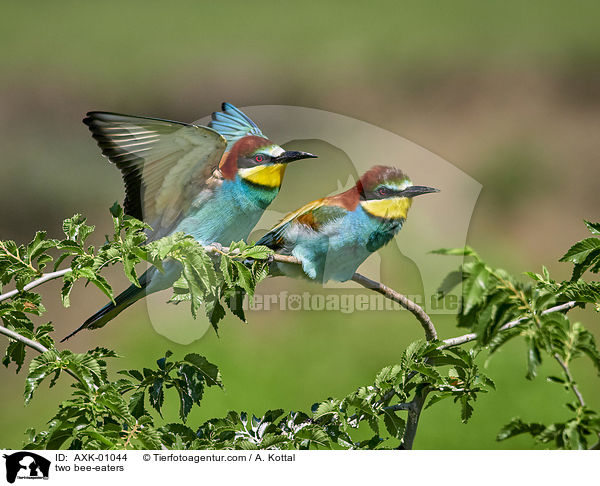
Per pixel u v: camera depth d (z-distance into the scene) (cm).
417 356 496
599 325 1328
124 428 480
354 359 1215
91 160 2091
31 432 455
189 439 498
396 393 497
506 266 1714
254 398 1105
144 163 604
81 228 498
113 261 480
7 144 2148
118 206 489
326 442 474
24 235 1877
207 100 2731
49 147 2136
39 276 503
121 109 2628
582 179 2089
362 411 505
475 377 501
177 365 513
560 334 374
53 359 457
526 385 1016
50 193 1969
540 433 379
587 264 507
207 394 1091
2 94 2523
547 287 497
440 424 961
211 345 1247
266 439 470
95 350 502
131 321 1432
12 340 508
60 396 1227
